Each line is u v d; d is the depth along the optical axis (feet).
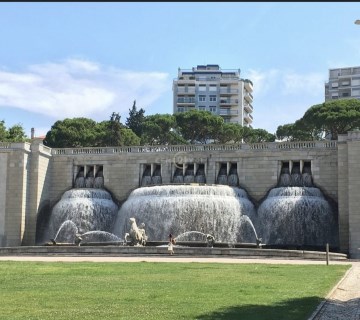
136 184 271.90
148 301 77.56
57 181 279.28
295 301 78.33
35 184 264.72
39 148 268.00
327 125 380.58
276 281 100.58
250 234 242.99
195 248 176.76
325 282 99.14
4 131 365.40
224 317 66.44
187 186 241.55
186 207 236.43
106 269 121.70
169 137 442.91
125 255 176.76
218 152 265.54
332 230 241.35
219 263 142.20
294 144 257.55
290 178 256.52
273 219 242.17
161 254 177.78
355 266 136.67
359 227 224.33
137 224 241.55
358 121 374.43
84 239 254.27
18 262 142.31
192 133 451.12
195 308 72.02
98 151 279.49
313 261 161.58
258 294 84.33
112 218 263.90
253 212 249.34
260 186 258.37
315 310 72.08
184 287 91.97
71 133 392.47
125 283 97.04
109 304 75.10
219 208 238.07
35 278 104.47
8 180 259.19
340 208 232.73
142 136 442.50
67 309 71.36
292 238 239.09
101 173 279.69
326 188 249.55
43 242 266.98
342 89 648.79
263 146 261.03
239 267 129.08
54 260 153.17
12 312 69.21
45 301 77.71
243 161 262.26
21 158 259.60
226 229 237.86
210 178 264.52
